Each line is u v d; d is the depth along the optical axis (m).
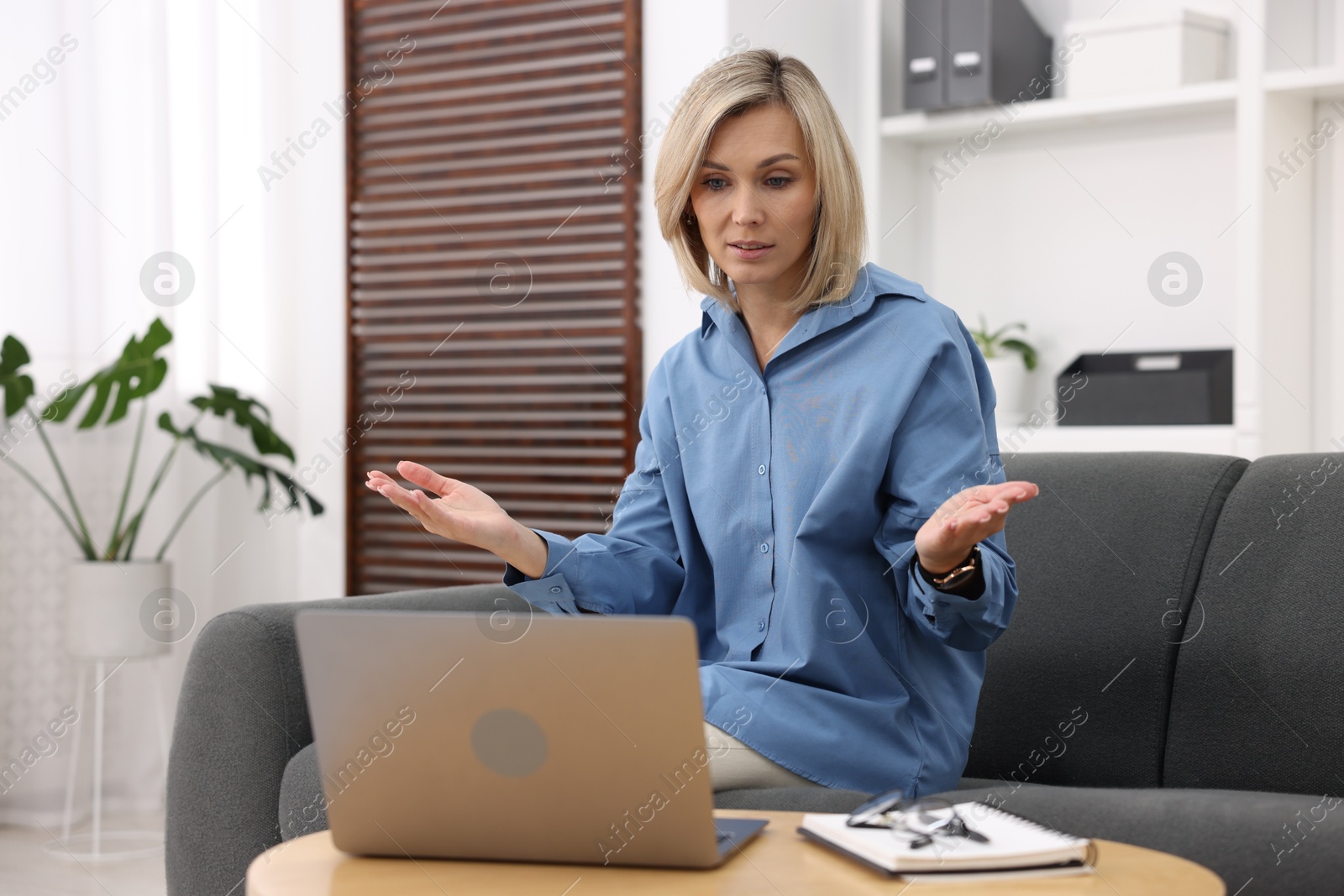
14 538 2.97
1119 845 0.94
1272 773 1.42
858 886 0.85
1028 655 1.61
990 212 2.99
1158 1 2.80
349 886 0.91
